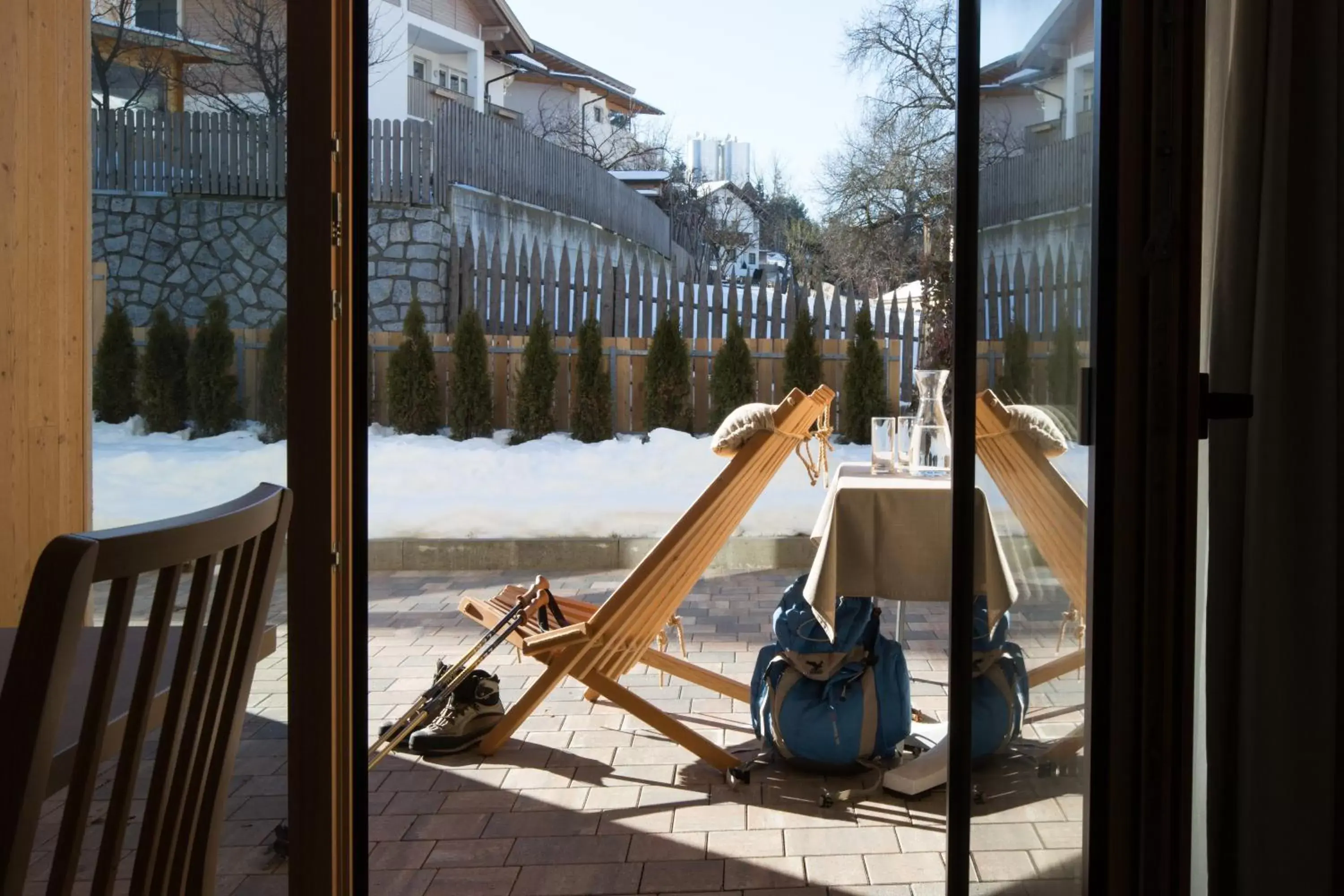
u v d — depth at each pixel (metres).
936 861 2.58
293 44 2.03
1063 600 1.60
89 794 0.94
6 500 3.45
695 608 5.59
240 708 1.23
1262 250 1.61
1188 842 1.46
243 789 2.36
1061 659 1.60
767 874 2.52
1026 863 1.70
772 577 6.40
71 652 0.87
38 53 3.44
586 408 9.80
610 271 10.99
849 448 9.45
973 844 1.80
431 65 23.77
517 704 3.31
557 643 3.19
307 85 2.04
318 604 2.06
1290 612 1.60
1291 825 1.60
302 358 2.05
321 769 2.06
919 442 3.28
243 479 2.36
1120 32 1.40
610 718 3.74
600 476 8.84
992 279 1.77
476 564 6.62
